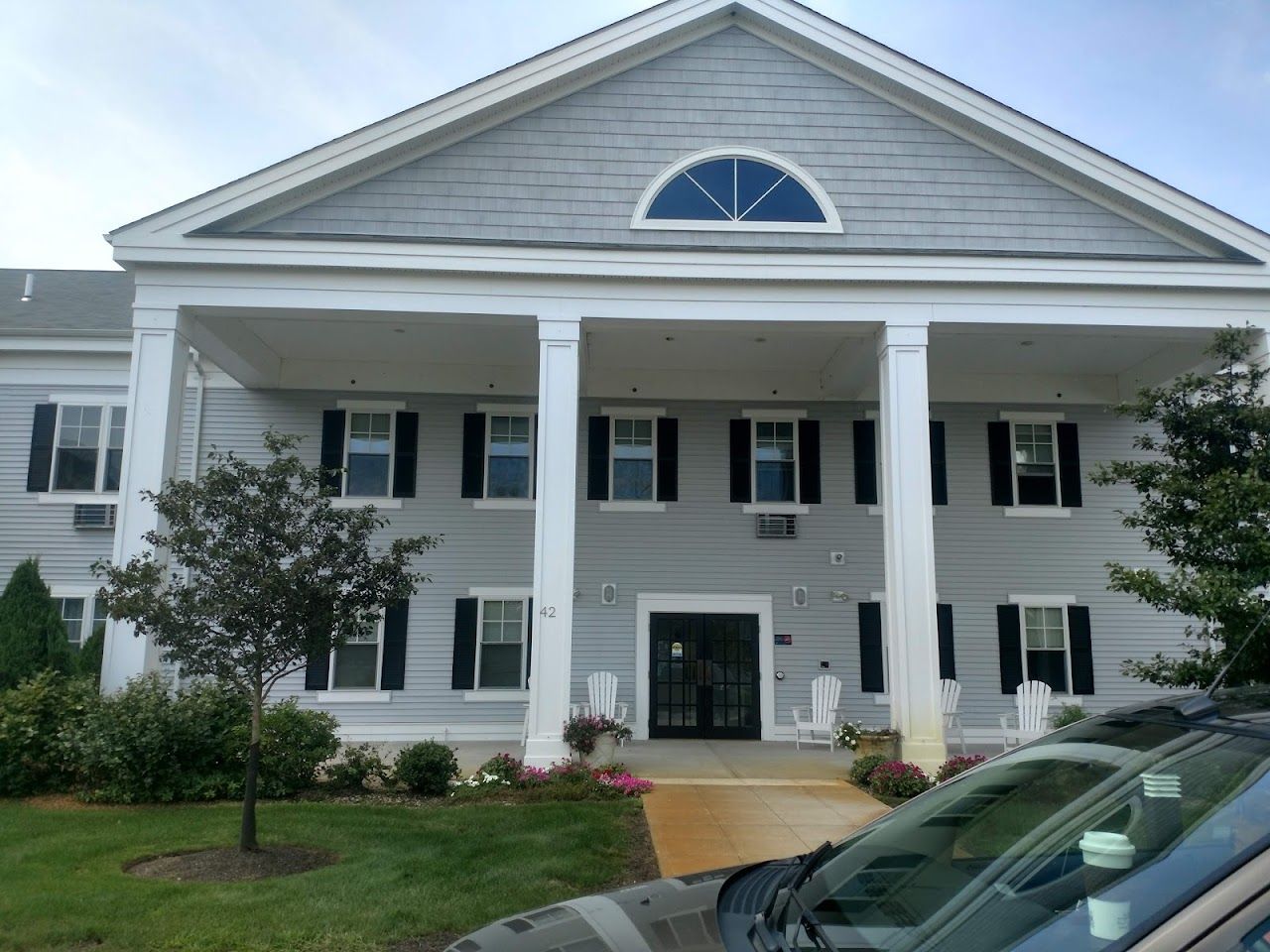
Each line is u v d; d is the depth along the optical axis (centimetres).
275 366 1588
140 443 1184
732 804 1023
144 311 1217
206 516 771
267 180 1261
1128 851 228
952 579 1612
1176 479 903
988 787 310
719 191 1334
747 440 1636
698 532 1611
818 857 320
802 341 1457
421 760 1057
